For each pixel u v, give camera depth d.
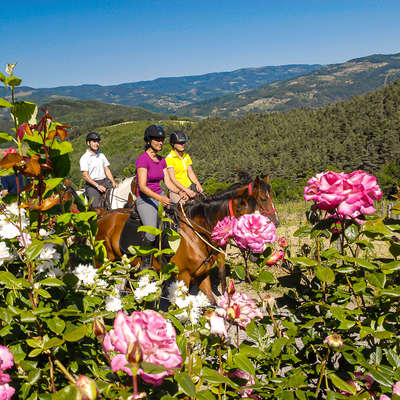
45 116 1.68
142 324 1.07
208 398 1.31
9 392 1.23
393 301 1.68
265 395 1.52
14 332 1.60
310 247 2.16
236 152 178.38
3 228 1.76
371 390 1.51
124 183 9.10
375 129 143.38
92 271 1.88
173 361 1.08
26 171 1.62
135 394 0.99
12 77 1.65
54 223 1.98
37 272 1.83
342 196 1.54
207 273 5.08
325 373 1.52
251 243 1.67
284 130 191.12
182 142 6.35
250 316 1.68
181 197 5.75
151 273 2.11
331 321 1.69
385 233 1.74
